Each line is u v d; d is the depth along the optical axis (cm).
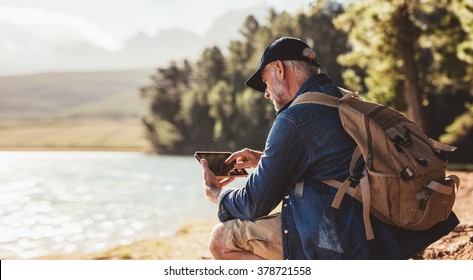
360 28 1923
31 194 1579
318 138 235
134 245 594
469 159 2905
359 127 227
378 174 218
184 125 7462
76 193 1600
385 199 219
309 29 5706
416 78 1936
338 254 228
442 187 219
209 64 8119
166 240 618
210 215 977
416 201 218
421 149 224
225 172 289
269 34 6431
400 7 1830
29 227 891
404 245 227
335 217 229
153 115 8244
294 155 238
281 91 260
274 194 243
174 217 974
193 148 7269
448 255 384
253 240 258
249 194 246
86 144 11494
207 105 7088
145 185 1892
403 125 232
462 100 3556
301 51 258
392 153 220
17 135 13188
